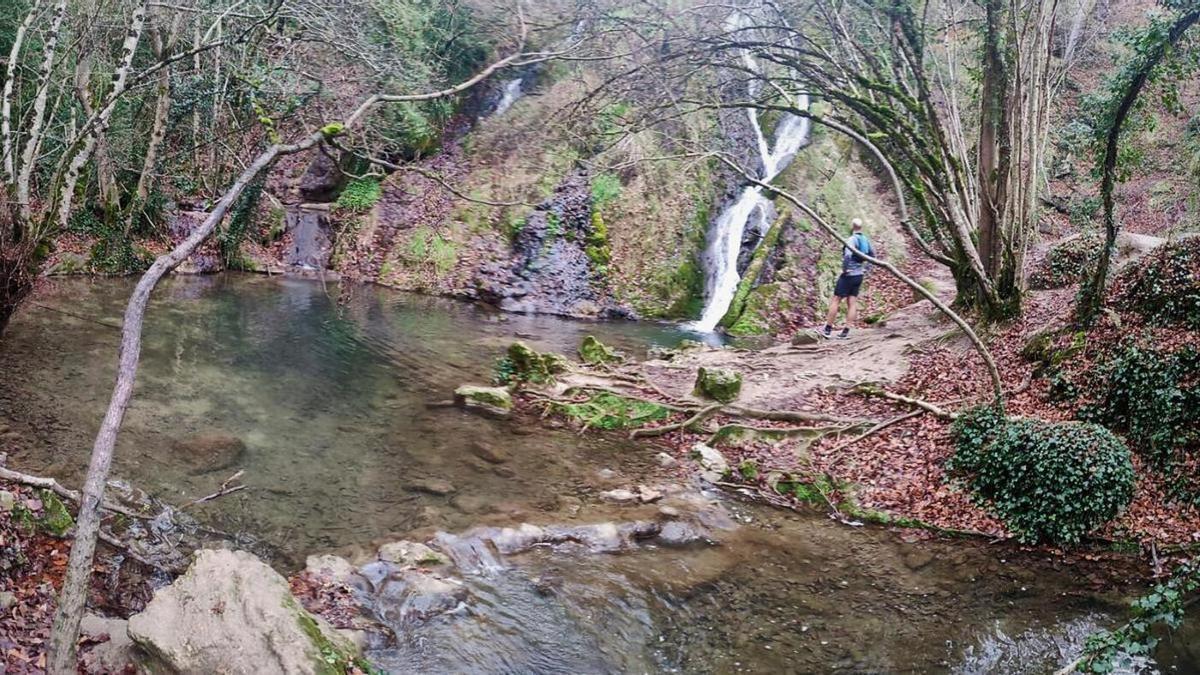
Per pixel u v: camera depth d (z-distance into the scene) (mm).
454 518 7898
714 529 8336
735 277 21125
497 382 12836
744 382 13000
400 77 14914
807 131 24781
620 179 22297
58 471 7582
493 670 5621
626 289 20969
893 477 9594
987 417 9375
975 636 6570
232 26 14945
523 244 21562
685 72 14312
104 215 18703
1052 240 19875
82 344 12156
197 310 15914
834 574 7574
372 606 6141
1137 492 8680
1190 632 6652
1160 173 19625
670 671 5852
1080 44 17797
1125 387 9375
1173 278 9922
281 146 5031
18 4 16656
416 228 22141
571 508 8398
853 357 14086
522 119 23344
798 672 5938
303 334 14914
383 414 10938
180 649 4578
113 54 18438
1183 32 9672
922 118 13500
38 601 5422
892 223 22938
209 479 8078
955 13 15344
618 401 11883
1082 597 7262
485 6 20234
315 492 8141
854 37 14773
